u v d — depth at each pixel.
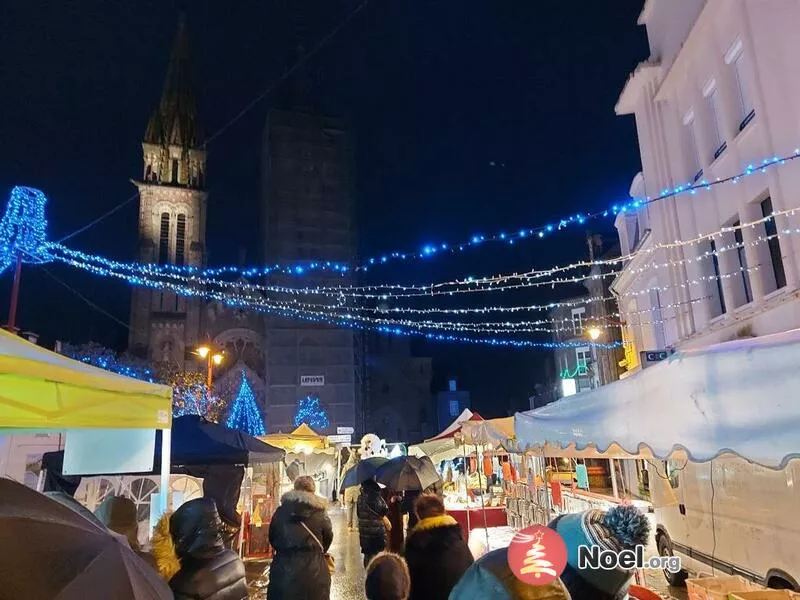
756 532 6.83
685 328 14.27
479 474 12.84
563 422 7.00
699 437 4.24
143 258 58.66
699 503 8.31
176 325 56.84
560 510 11.70
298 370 56.66
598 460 18.75
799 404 3.51
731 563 7.41
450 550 4.64
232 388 55.19
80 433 6.96
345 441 37.69
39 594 1.59
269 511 14.95
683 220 14.45
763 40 10.64
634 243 20.47
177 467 9.90
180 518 3.94
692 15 13.74
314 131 63.50
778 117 10.34
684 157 14.23
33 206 14.46
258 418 54.41
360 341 62.84
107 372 5.97
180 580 3.76
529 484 12.48
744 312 11.66
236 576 3.91
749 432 3.80
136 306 56.59
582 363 37.44
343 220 62.50
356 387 60.19
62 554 1.73
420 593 4.54
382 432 65.75
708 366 4.27
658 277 15.73
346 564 12.50
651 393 4.97
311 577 5.71
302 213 61.31
